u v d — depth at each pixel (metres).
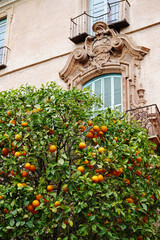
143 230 9.16
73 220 9.31
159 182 10.62
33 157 9.29
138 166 10.12
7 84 18.36
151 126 13.22
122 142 9.84
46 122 9.48
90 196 8.87
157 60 14.84
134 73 14.94
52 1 18.86
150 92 14.46
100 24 16.16
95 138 9.48
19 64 18.38
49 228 8.63
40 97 10.62
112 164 9.07
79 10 17.75
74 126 9.66
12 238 9.48
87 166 9.01
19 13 19.73
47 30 18.31
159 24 15.40
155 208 10.00
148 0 15.93
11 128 9.93
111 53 15.74
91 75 15.91
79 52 16.20
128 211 9.05
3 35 19.98
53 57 17.48
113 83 15.52
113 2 16.42
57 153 9.58
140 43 15.44
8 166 9.50
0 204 8.70
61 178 9.00
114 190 9.22
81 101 10.48
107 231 8.68
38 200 8.68
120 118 10.85
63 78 16.62
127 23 15.80
